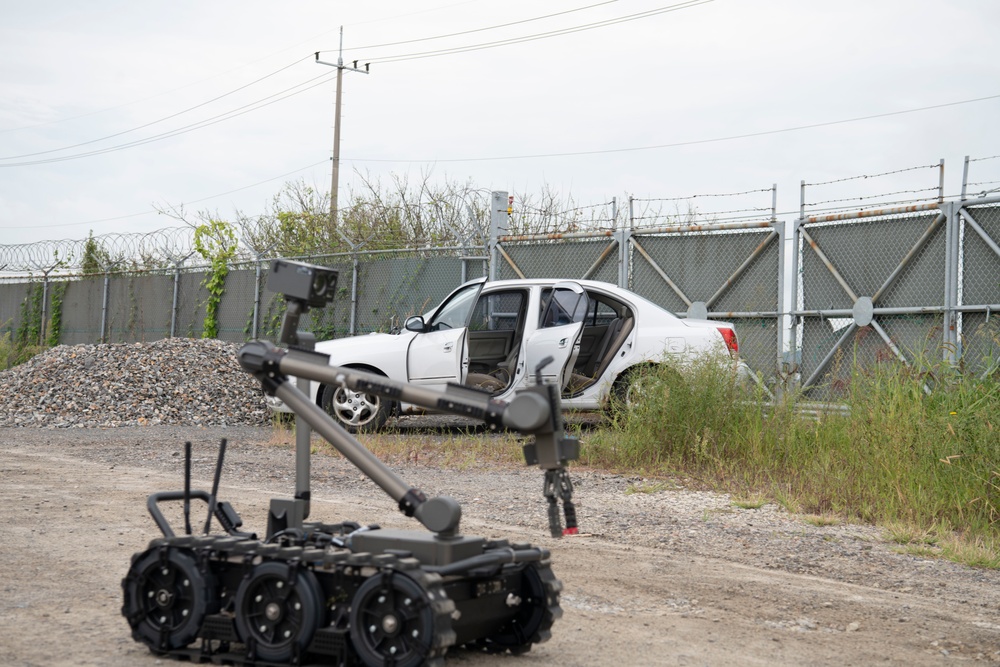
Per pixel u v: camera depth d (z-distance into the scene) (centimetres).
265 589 323
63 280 2522
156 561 340
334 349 1179
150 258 2255
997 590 528
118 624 393
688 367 976
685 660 371
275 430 1183
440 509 322
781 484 827
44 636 373
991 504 697
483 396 316
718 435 922
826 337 1289
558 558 559
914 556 603
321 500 740
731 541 626
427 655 295
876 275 1247
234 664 328
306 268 359
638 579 513
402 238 2353
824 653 393
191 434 1216
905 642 416
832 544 625
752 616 449
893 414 829
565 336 1102
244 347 356
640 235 1452
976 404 777
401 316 1705
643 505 743
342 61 4150
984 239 1141
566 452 307
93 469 890
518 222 2200
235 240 2106
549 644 383
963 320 1163
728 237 1379
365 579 312
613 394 1108
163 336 2217
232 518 381
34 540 563
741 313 1350
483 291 1164
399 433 1202
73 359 1538
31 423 1317
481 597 338
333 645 311
